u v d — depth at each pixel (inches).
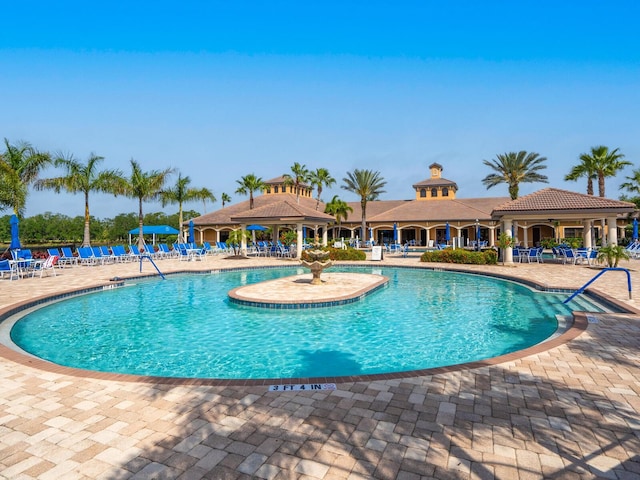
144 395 197.0
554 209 889.5
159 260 1083.9
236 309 464.1
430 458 141.4
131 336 359.6
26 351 316.8
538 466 136.3
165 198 1498.5
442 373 221.9
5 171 865.5
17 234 749.3
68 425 167.2
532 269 799.7
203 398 192.5
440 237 1872.5
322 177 2060.8
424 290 597.3
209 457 142.9
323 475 132.1
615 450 145.5
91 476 132.7
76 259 918.4
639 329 309.6
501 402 185.0
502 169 1552.7
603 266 829.2
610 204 859.4
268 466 137.3
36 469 136.6
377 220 1815.9
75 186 1125.1
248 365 285.6
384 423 166.4
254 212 1161.4
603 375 217.2
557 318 387.5
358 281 633.6
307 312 444.8
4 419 173.2
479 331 369.4
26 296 495.5
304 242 1455.5
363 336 354.3
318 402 186.7
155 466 137.7
